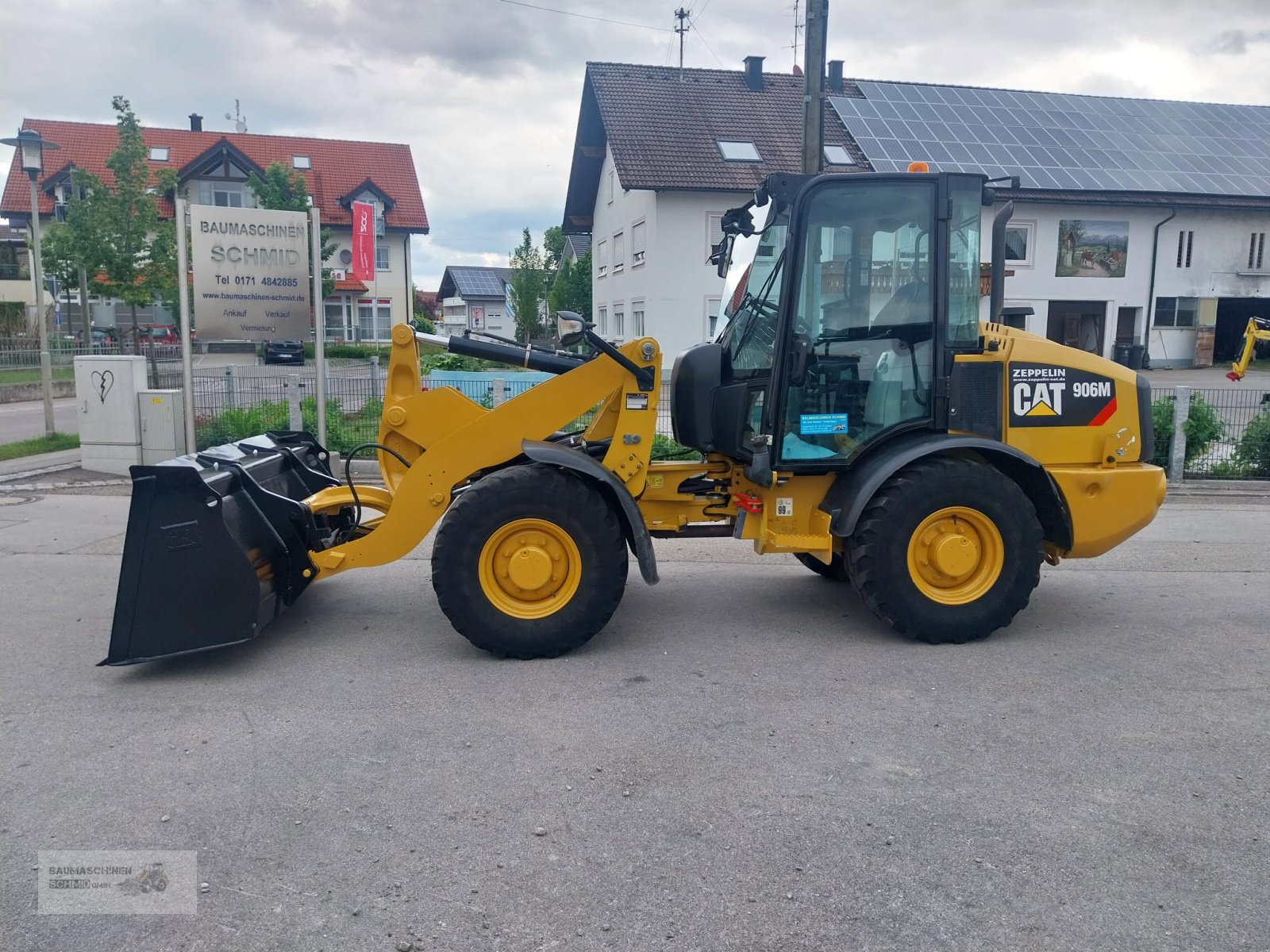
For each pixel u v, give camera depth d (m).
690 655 5.10
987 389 5.25
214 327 10.43
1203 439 10.84
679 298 24.92
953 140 27.75
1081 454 5.40
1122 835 3.23
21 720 4.25
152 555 4.61
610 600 4.98
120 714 4.31
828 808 3.42
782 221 5.30
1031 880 2.97
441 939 2.70
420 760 3.82
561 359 5.57
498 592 4.99
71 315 36.69
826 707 4.36
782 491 5.36
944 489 5.05
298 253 10.52
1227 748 3.91
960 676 4.76
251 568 4.69
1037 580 5.21
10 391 21.44
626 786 3.59
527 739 4.02
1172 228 29.02
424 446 5.47
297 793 3.55
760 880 2.98
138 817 3.38
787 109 27.36
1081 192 27.11
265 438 6.59
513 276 45.81
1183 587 6.48
